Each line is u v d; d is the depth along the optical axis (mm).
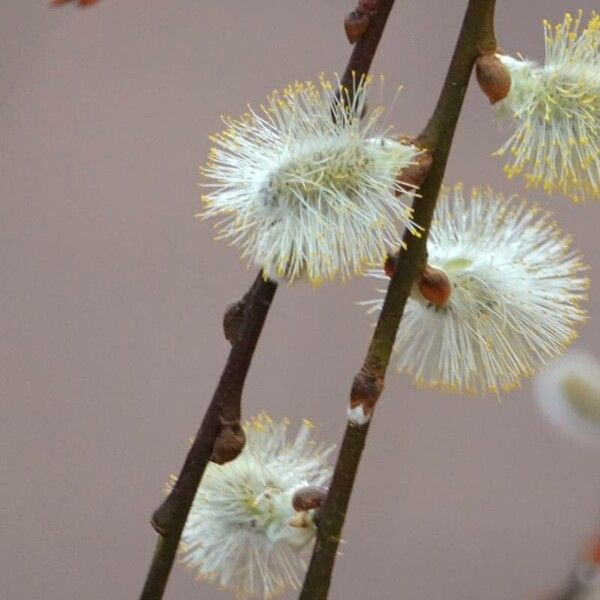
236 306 600
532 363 606
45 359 882
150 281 883
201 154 870
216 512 611
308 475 613
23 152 864
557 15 863
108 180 873
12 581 873
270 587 613
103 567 880
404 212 584
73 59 859
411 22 861
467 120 879
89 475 886
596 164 596
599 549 679
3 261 873
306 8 870
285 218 586
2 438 880
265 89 866
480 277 604
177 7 866
